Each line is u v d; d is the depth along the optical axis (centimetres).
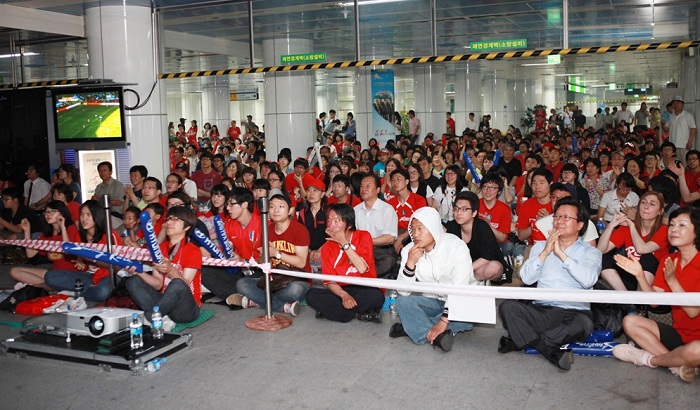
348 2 1128
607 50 937
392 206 802
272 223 686
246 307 683
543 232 679
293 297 644
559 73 3509
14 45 1315
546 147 1370
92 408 441
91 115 1104
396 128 2164
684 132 1244
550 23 1020
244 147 1839
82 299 661
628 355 494
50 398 459
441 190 926
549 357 491
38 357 534
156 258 577
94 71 1118
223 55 1628
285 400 446
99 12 1098
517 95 4062
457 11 1080
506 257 706
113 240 711
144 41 1117
